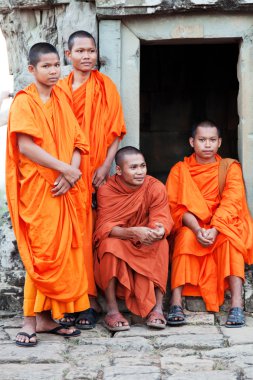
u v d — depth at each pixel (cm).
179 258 784
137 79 866
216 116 1120
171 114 1124
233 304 760
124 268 752
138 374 606
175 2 841
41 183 701
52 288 698
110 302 755
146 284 755
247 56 860
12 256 841
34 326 701
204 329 738
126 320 744
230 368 621
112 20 857
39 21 882
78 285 716
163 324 737
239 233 789
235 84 1112
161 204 775
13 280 819
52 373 613
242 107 864
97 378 605
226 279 785
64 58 871
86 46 789
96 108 800
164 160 1127
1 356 654
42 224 699
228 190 808
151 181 787
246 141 864
